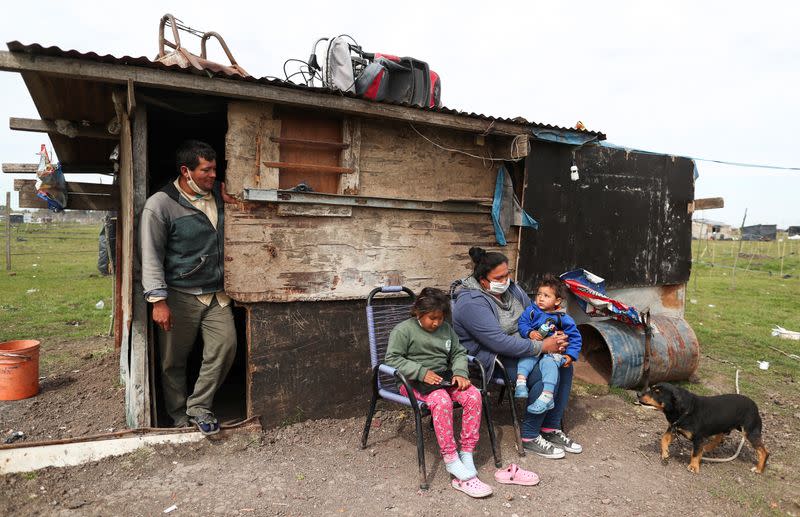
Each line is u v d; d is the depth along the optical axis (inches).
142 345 139.3
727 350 291.1
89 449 128.7
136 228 135.8
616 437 162.2
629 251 234.1
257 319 149.3
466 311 148.9
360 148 161.0
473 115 167.6
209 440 140.3
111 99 154.1
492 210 187.2
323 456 140.5
